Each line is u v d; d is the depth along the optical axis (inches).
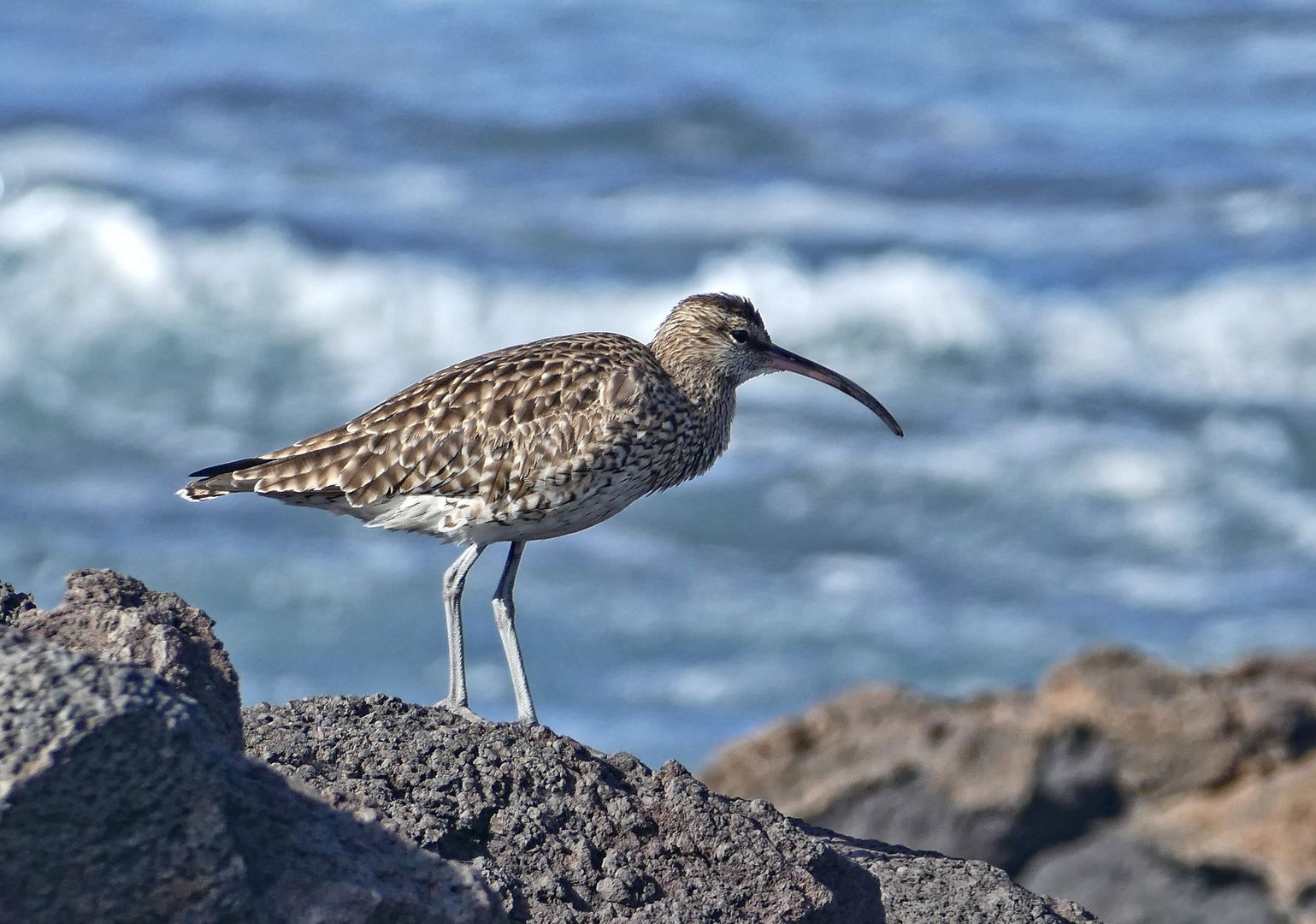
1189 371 1312.7
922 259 1414.9
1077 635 922.1
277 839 213.6
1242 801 573.6
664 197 1615.4
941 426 1190.3
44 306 1259.8
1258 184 1702.8
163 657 235.8
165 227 1371.8
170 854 201.8
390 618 896.9
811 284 1403.8
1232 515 1085.8
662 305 1375.5
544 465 353.4
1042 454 1150.3
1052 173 1739.7
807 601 947.3
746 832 280.7
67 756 196.2
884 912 301.7
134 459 1093.8
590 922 267.6
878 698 642.8
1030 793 587.5
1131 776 591.2
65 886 199.0
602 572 964.0
